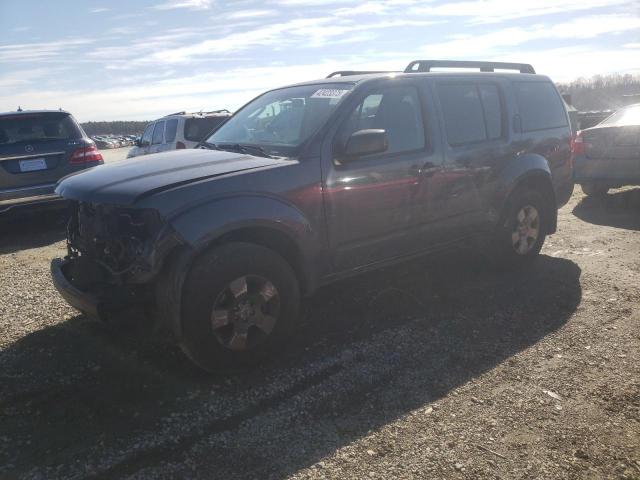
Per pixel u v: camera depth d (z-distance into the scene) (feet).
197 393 10.32
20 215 24.61
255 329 11.12
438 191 14.39
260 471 8.10
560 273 16.87
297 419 9.42
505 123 16.47
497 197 16.08
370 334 12.79
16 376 11.02
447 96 15.03
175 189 10.29
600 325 12.94
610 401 9.76
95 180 11.37
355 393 10.24
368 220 12.97
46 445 8.75
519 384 10.41
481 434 8.89
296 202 11.57
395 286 15.90
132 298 10.57
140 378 10.91
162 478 7.95
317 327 13.24
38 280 17.39
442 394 10.12
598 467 8.06
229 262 10.37
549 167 17.72
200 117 35.47
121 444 8.75
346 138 12.59
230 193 10.66
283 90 15.39
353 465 8.20
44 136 24.95
